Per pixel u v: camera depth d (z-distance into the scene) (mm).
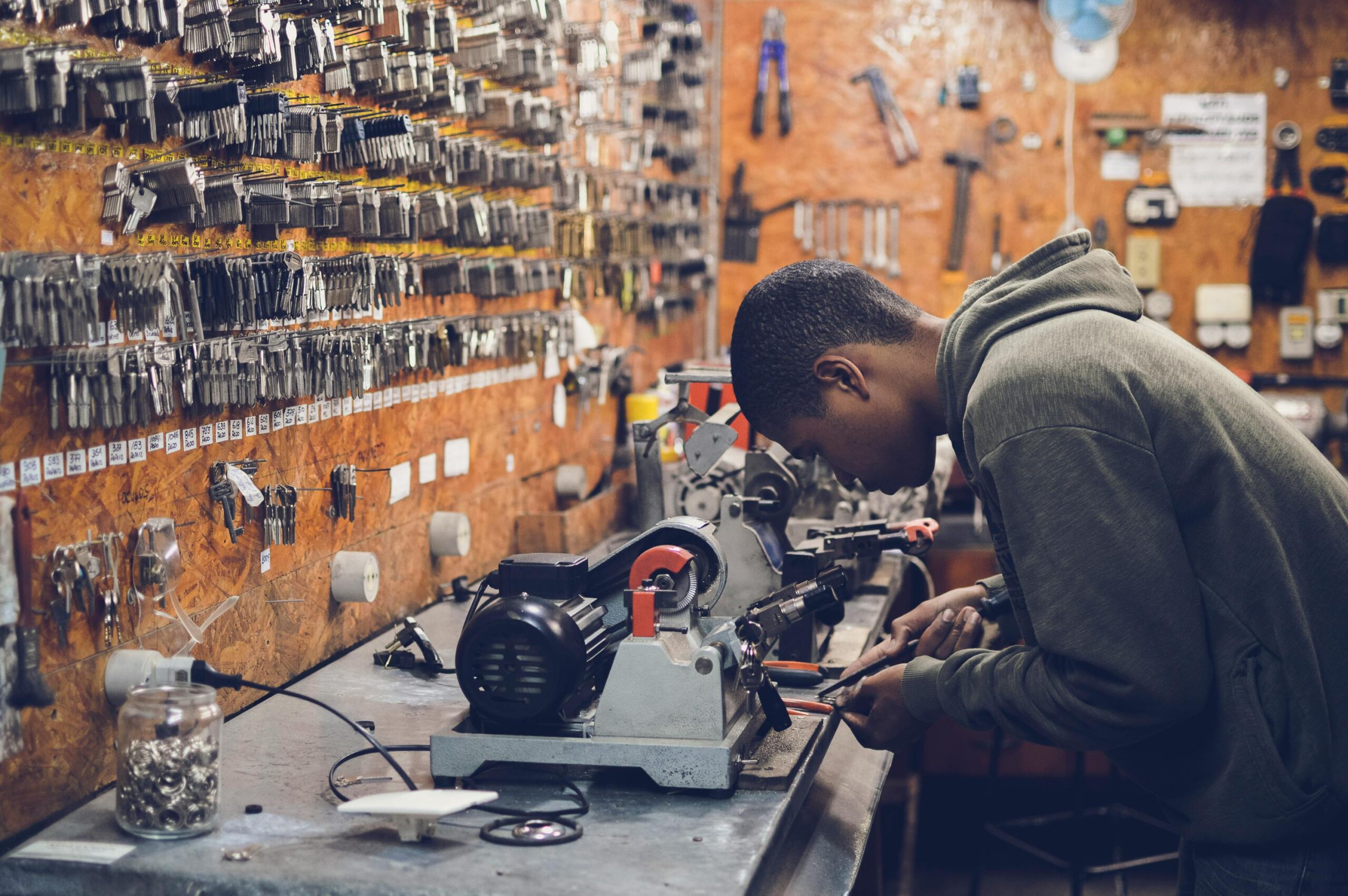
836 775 1850
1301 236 4527
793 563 1946
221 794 1388
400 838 1245
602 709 1393
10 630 1278
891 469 1492
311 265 1815
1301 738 1230
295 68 1710
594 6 3229
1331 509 1276
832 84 4773
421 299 2305
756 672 1479
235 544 1730
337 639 2047
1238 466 1213
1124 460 1168
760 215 4859
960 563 3725
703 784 1354
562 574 1477
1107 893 3564
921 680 1444
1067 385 1184
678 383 2266
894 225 4773
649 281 3787
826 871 1521
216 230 1662
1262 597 1224
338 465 2027
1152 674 1161
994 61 4664
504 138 2666
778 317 1446
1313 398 4492
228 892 1155
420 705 1765
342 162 1959
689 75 4102
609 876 1149
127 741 1266
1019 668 1288
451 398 2479
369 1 1887
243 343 1642
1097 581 1155
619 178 3539
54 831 1284
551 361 3023
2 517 1257
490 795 1260
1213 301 4613
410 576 2326
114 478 1462
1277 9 4516
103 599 1438
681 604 1454
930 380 1420
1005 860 3781
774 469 2092
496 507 2734
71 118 1322
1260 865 1281
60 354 1348
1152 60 4590
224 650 1704
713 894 1108
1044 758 3691
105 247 1434
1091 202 4660
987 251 4738
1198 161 4598
